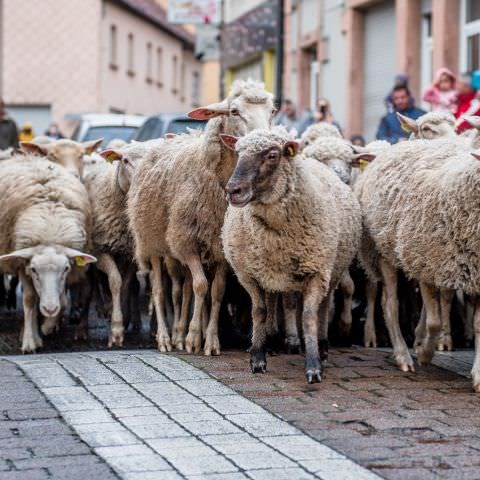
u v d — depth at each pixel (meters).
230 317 13.27
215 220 11.20
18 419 8.24
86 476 6.86
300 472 6.87
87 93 51.81
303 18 31.66
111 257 13.17
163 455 7.25
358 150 12.52
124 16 55.09
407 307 12.63
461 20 22.38
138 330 13.94
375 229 10.61
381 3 26.12
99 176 13.46
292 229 9.65
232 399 8.88
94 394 9.04
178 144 11.84
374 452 7.33
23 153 14.14
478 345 9.49
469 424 8.12
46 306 11.84
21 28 51.84
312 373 9.66
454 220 9.33
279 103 25.47
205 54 40.69
